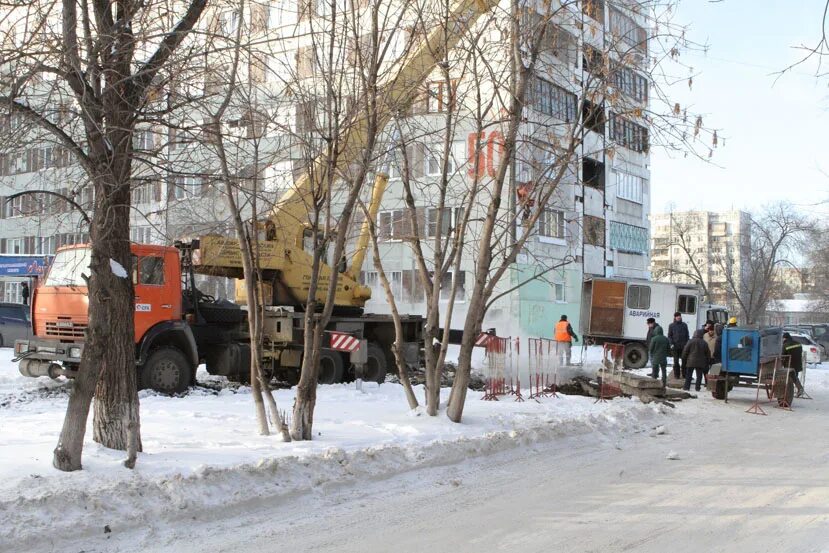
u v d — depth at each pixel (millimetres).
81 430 7410
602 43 11898
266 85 9938
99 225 7570
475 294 11961
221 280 19734
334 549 6316
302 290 17844
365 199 15367
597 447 11602
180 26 8297
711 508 7723
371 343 19422
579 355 30625
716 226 128875
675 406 16969
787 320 92188
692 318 29500
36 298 15484
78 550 6070
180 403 13734
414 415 12164
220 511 7121
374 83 9820
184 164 8406
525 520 7234
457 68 12070
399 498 8055
